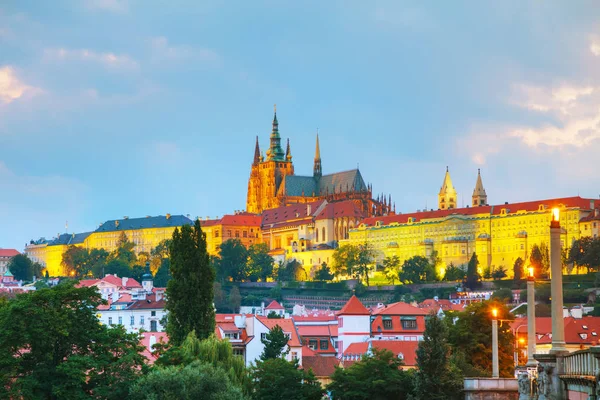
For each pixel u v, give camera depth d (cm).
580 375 13988
